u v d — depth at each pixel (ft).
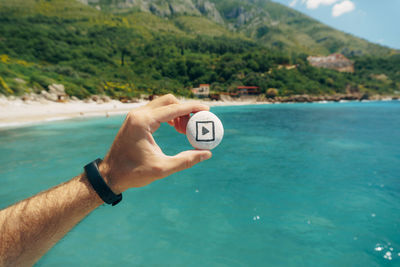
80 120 75.41
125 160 2.24
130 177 2.21
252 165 28.07
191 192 19.60
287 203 17.57
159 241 12.76
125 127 2.33
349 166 27.66
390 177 23.47
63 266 10.64
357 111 129.59
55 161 28.25
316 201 17.90
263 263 11.14
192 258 11.38
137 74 266.98
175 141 42.19
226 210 16.39
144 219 15.10
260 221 14.93
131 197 18.53
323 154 33.76
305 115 106.52
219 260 11.30
